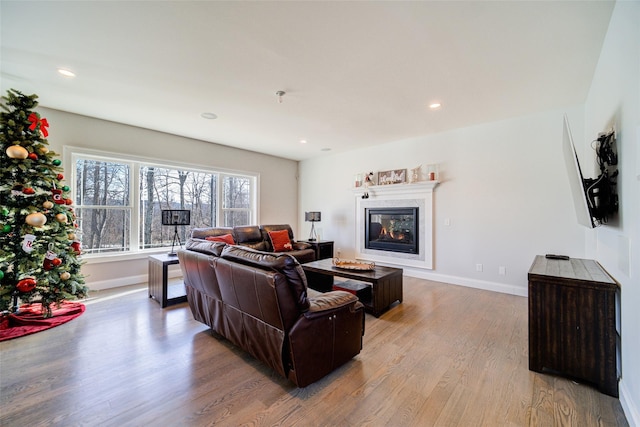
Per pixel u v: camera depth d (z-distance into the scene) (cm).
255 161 595
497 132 390
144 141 436
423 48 220
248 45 218
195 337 254
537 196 359
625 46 162
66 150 368
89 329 268
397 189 494
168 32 203
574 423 150
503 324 280
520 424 149
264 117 379
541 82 275
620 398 166
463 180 421
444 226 442
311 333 178
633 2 148
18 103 280
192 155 493
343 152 590
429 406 164
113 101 330
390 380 189
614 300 176
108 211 416
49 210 295
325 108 346
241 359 216
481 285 405
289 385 184
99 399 169
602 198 207
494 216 393
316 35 205
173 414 157
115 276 413
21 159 275
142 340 246
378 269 343
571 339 186
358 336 212
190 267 259
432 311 317
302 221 677
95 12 182
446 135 439
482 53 226
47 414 156
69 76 270
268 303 175
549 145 351
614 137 192
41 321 278
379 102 326
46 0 170
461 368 203
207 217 532
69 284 304
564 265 244
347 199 585
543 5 173
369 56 232
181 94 308
